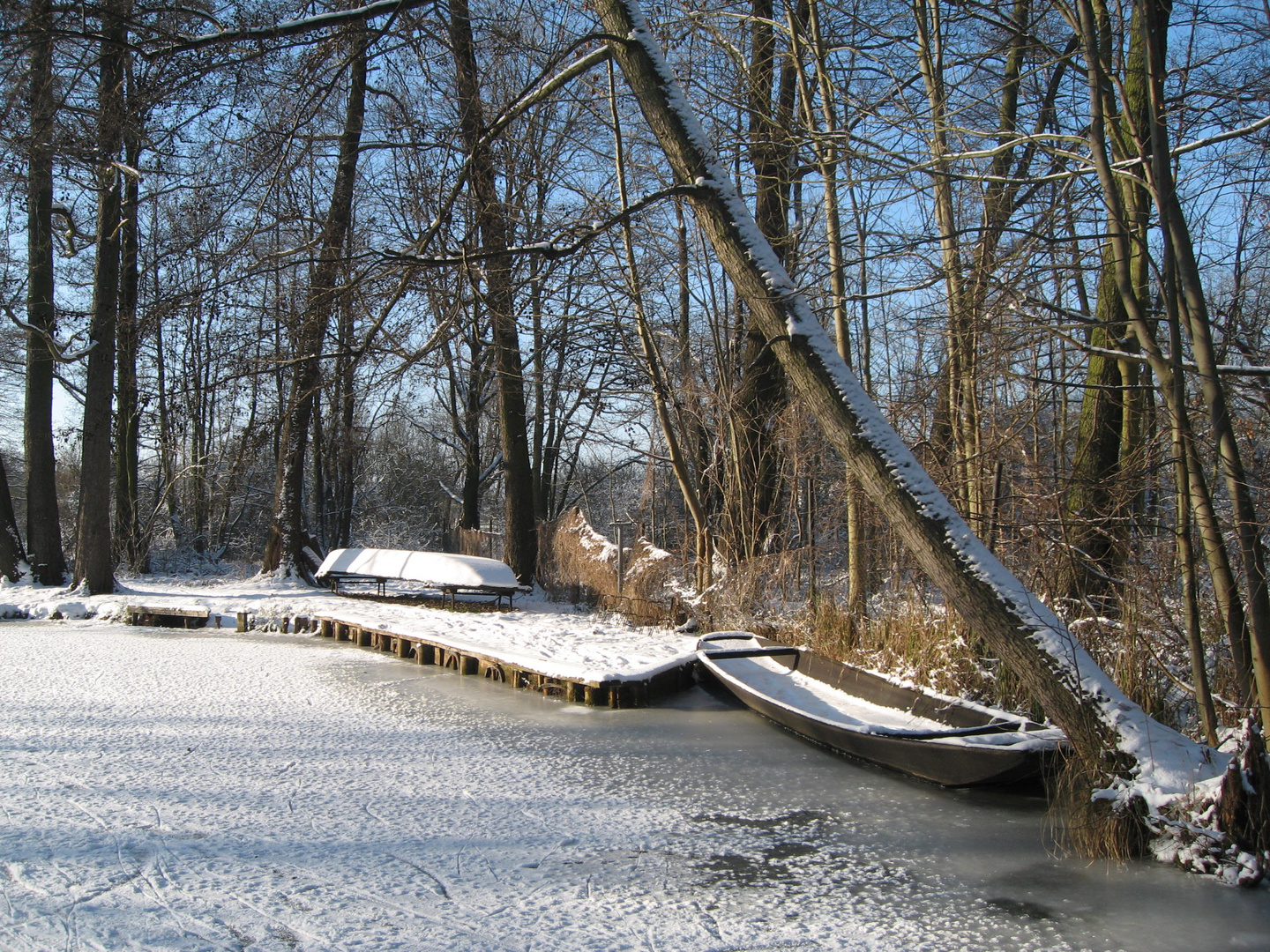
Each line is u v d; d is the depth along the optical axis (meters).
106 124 9.49
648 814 6.13
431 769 6.98
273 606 15.27
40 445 19.20
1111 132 7.01
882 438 6.25
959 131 8.30
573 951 4.15
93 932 4.05
